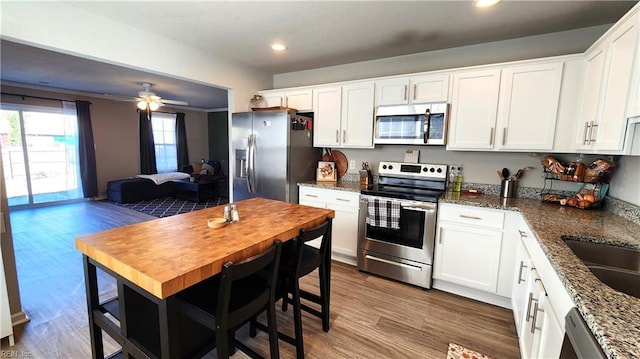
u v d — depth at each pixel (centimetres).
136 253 124
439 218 253
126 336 135
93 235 147
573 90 216
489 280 235
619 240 144
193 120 851
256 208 212
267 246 145
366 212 285
